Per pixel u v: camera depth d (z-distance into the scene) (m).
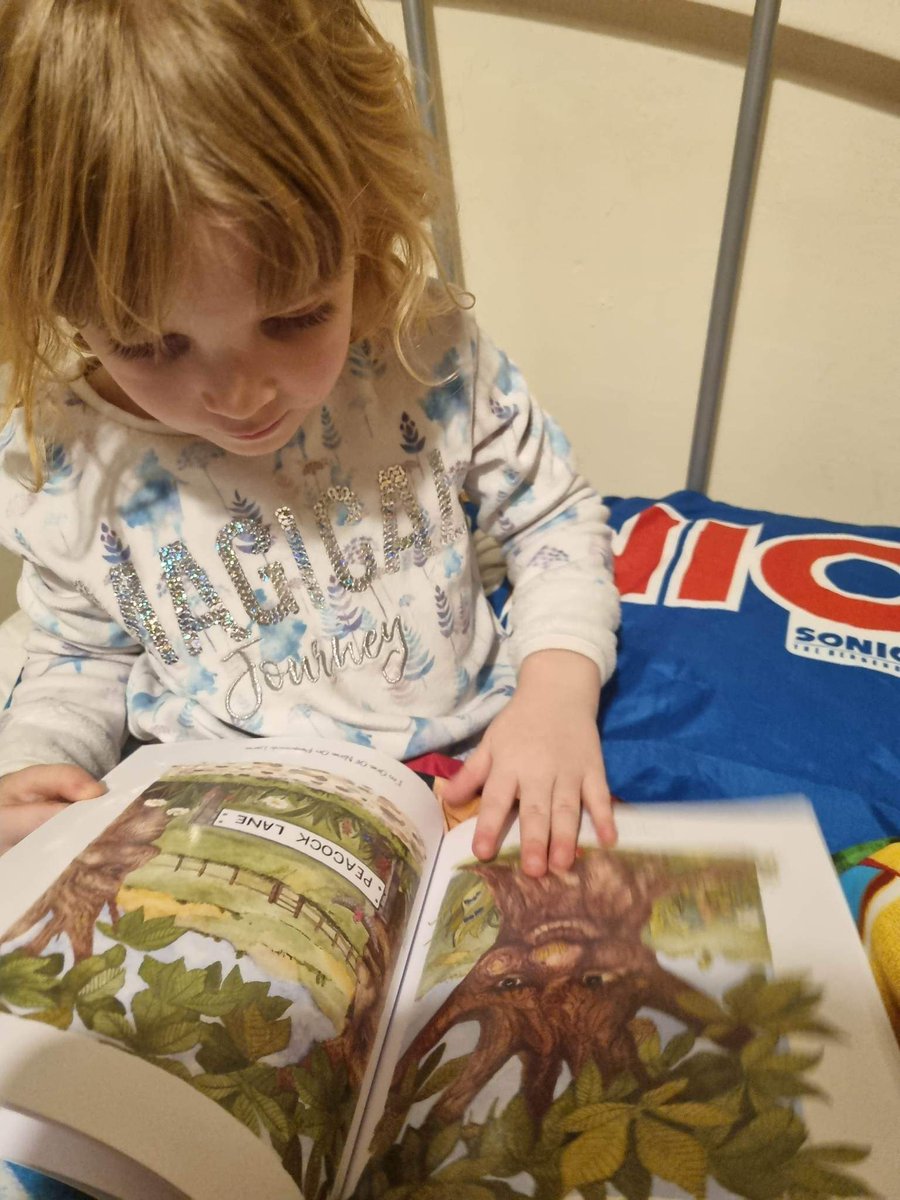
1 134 0.35
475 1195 0.32
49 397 0.52
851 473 0.90
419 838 0.48
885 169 0.73
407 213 0.47
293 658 0.58
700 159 0.76
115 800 0.48
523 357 0.93
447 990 0.40
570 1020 0.37
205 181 0.34
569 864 0.44
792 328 0.83
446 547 0.61
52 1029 0.34
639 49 0.73
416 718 0.60
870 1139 0.31
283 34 0.37
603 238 0.83
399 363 0.58
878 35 0.67
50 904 0.40
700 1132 0.32
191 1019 0.36
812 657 0.64
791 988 0.37
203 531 0.55
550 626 0.59
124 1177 0.30
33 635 0.63
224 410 0.41
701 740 0.59
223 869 0.42
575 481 0.69
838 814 0.53
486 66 0.76
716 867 0.43
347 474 0.57
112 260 0.35
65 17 0.34
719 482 0.95
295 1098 0.34
